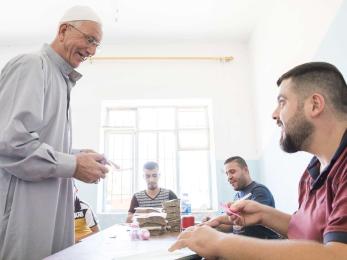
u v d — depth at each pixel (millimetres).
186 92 4363
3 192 987
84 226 2402
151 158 4469
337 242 577
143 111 4598
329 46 2184
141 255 822
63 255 890
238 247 630
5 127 940
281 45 3180
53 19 3855
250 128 4242
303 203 993
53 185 1041
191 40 4477
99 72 4391
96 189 4027
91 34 1241
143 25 4070
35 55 1102
